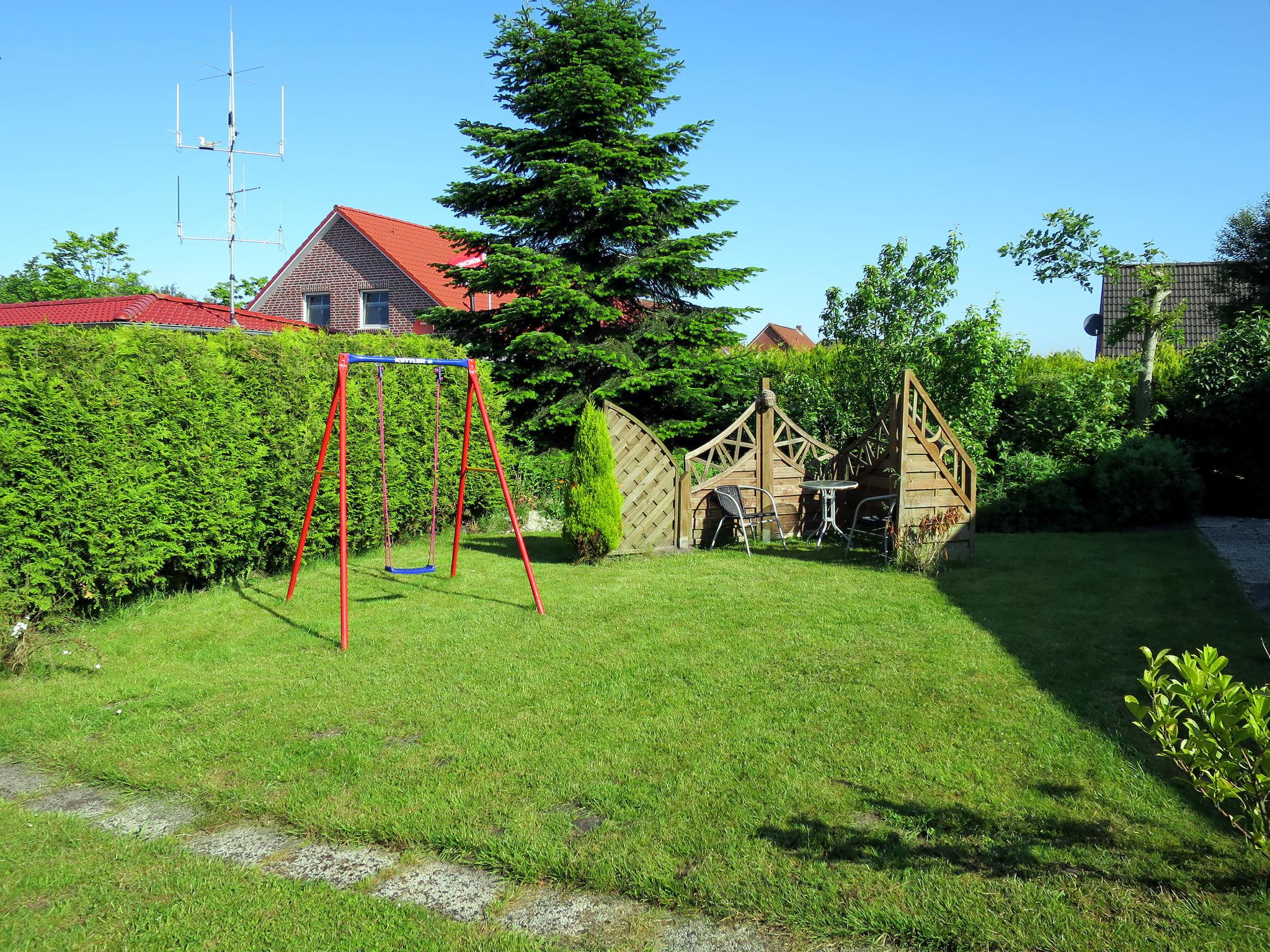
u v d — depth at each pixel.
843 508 10.80
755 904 2.83
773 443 10.49
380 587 7.97
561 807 3.57
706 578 8.17
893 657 5.52
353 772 3.96
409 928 2.78
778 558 9.30
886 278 12.85
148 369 7.12
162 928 2.80
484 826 3.43
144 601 7.23
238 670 5.52
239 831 3.50
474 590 7.79
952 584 7.75
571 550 9.48
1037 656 5.48
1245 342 12.40
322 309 24.97
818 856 3.11
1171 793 3.53
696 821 3.39
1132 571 8.20
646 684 5.09
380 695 4.99
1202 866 2.97
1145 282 12.77
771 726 4.38
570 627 6.43
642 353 14.58
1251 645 5.53
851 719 4.45
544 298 13.12
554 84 13.25
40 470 6.16
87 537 6.46
